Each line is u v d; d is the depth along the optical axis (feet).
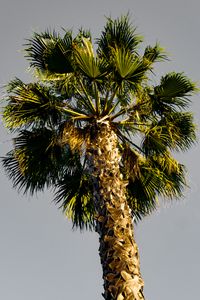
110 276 50.19
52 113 68.85
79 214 74.54
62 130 67.46
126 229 53.52
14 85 68.64
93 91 69.00
